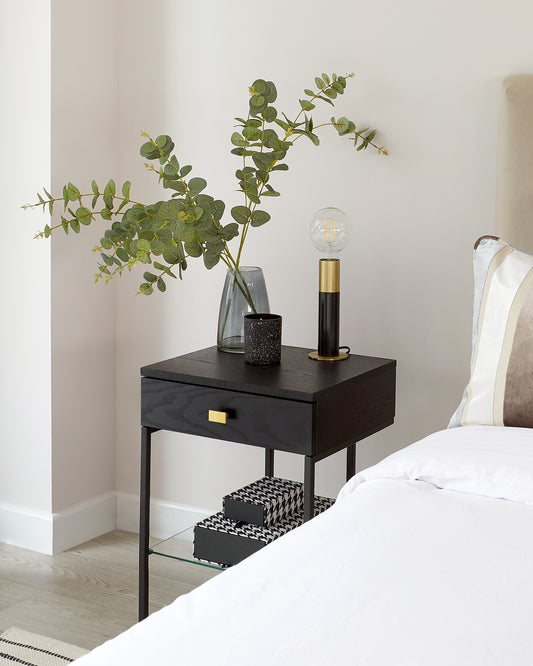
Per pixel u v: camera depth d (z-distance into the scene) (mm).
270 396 2119
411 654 1049
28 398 2865
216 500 2943
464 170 2434
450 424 1985
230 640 1088
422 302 2541
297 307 2719
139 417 3021
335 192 2611
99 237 2918
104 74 2861
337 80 2412
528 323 1849
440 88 2432
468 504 1536
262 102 2348
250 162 2723
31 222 2771
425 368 2562
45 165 2719
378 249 2578
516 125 2244
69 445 2902
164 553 2350
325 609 1158
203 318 2871
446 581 1233
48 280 2762
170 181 2334
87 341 2918
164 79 2824
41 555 2877
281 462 2803
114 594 2623
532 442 1693
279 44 2631
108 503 3053
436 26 2414
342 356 2406
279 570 1283
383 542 1362
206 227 2268
